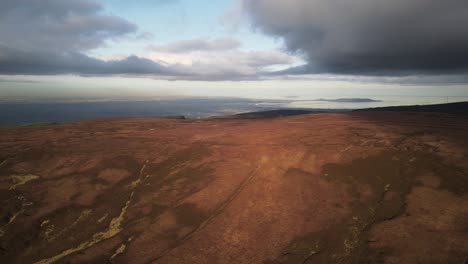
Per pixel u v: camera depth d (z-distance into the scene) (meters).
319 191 51.22
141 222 47.81
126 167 68.38
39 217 49.22
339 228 41.28
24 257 41.09
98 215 50.72
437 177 49.78
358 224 41.62
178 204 51.81
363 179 52.97
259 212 47.19
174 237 43.53
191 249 40.06
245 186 55.69
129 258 39.38
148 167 68.12
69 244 43.78
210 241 41.47
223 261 37.56
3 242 43.88
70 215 50.50
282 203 48.91
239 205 49.69
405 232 37.62
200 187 56.88
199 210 49.53
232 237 42.00
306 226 42.66
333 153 64.06
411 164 55.00
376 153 60.84
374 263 33.22
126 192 58.19
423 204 43.31
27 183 62.06
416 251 34.03
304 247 38.62
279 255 37.75
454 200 43.25
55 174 65.94
